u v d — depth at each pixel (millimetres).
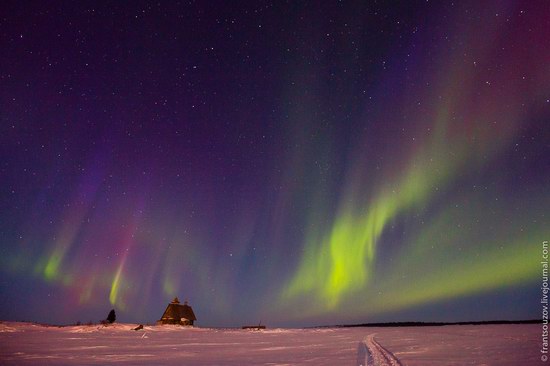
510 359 13898
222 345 21812
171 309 54375
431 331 36844
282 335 33625
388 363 13352
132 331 35750
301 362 14031
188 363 13828
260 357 15672
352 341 24484
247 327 52844
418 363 13203
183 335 32656
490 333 30234
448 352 16547
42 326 36375
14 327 33281
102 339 25141
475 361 13523
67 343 21344
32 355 15539
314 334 34719
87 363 13555
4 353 16156
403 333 34156
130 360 14516
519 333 29281
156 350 18469
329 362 13914
